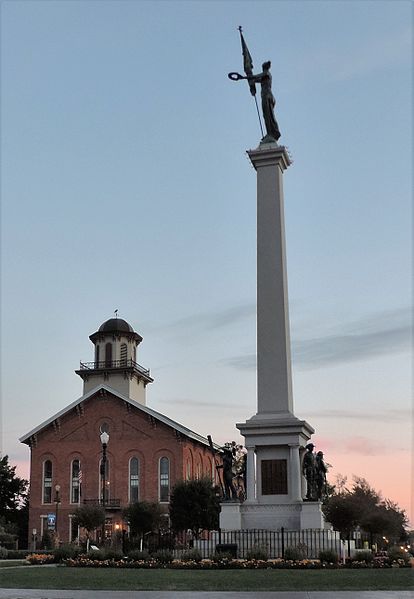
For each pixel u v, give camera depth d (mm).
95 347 86812
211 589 18719
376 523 60781
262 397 38000
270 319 39125
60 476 75625
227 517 35781
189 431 73625
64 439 76625
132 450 74812
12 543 66438
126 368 84062
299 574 23203
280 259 39969
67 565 29516
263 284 39781
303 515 34688
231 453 38000
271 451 36625
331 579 21109
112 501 73375
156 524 58656
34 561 32969
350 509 57906
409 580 20641
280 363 38344
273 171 41625
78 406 76688
